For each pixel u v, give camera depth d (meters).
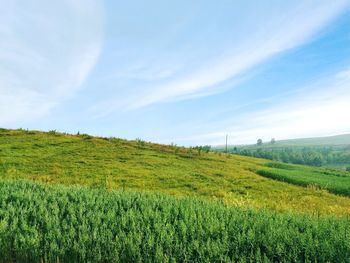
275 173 38.22
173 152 45.22
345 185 33.28
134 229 11.09
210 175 33.19
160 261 9.15
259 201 23.38
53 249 9.80
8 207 13.25
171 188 26.28
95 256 9.47
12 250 10.19
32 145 39.28
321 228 12.37
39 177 26.55
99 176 28.25
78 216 12.62
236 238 10.58
